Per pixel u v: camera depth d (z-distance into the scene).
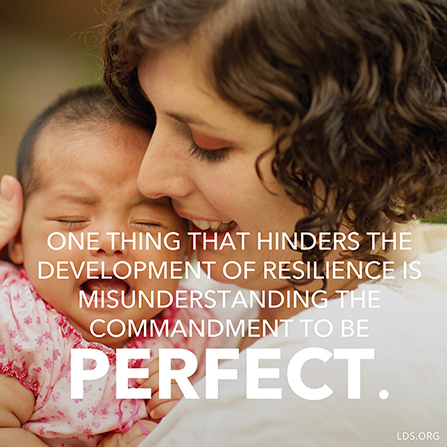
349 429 0.74
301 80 0.79
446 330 0.83
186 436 0.82
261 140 0.84
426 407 0.74
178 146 0.93
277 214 0.93
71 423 1.22
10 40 3.29
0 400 1.16
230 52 0.78
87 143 1.26
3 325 1.21
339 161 0.82
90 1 3.30
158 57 0.84
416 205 0.92
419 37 0.80
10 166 2.92
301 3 0.76
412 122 0.83
